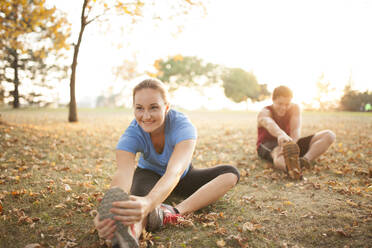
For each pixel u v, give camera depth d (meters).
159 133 1.79
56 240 1.59
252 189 2.54
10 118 8.91
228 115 16.62
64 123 8.12
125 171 1.64
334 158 3.64
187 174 2.10
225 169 1.99
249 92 39.38
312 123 9.42
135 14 7.49
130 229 1.26
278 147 3.26
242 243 1.54
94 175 2.96
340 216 1.87
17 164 3.24
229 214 1.97
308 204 2.12
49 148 4.24
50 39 8.14
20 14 6.55
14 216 1.87
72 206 2.08
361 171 2.91
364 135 5.87
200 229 1.73
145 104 1.56
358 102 24.19
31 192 2.27
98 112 17.67
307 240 1.58
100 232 1.22
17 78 18.48
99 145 4.77
